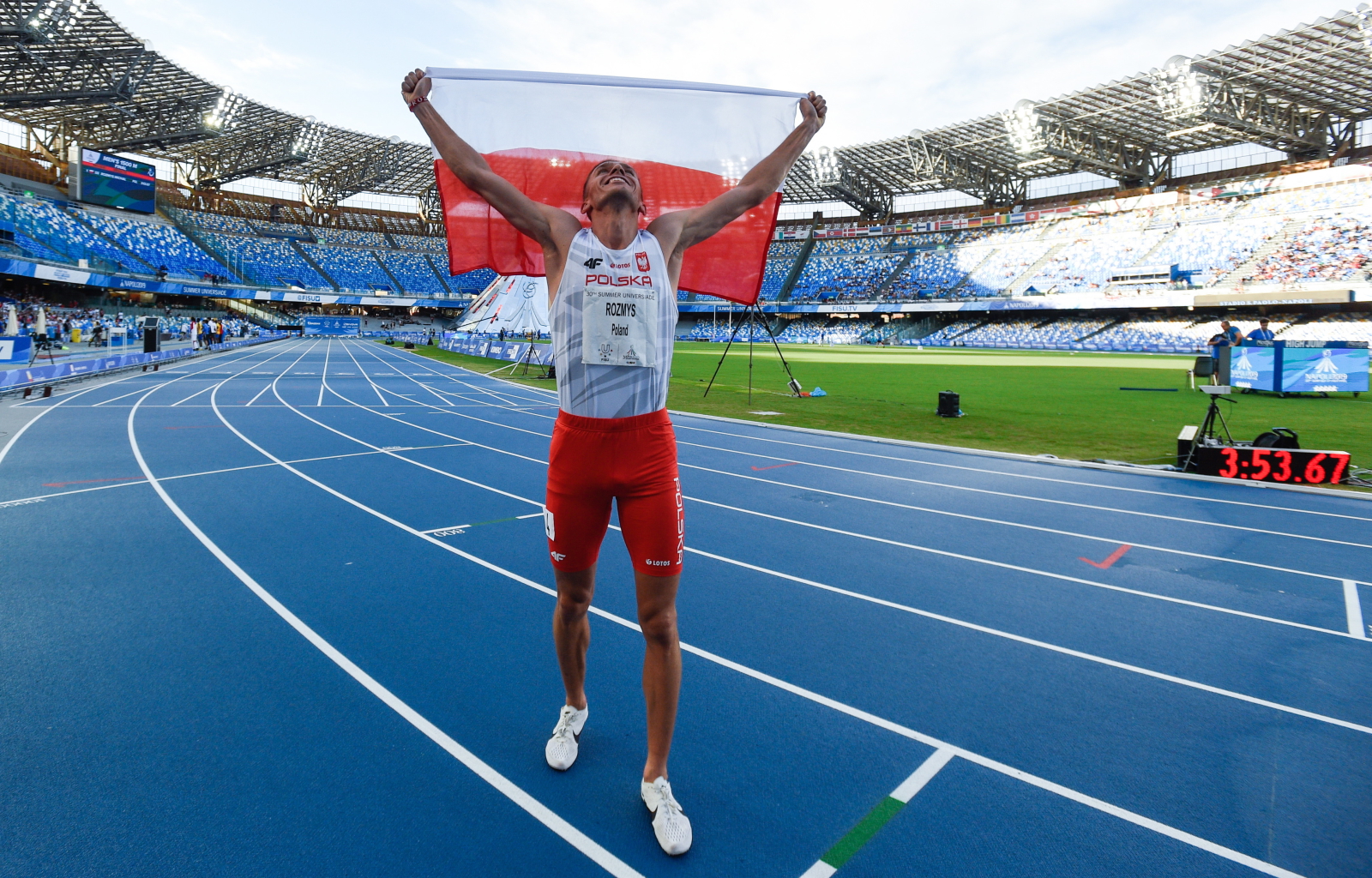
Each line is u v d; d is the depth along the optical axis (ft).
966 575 16.11
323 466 27.17
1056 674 11.30
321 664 11.12
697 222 8.04
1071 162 165.07
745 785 8.34
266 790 8.00
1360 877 6.95
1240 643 12.57
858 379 77.92
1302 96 130.82
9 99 115.75
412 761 8.63
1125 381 75.15
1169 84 130.00
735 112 9.46
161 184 189.98
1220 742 9.39
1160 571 16.53
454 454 30.53
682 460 30.42
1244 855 7.26
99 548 16.52
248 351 119.03
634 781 8.37
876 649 12.16
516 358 86.58
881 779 8.48
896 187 216.95
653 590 7.41
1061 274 179.32
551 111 9.20
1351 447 33.04
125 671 10.71
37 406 41.55
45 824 7.31
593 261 7.20
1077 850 7.32
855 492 24.52
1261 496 24.34
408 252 240.94
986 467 29.19
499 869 6.91
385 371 81.97
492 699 10.15
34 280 142.51
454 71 8.58
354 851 7.09
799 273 233.55
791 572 16.22
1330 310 143.23
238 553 16.47
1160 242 166.71
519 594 14.29
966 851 7.29
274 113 154.92
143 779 8.09
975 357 130.93
